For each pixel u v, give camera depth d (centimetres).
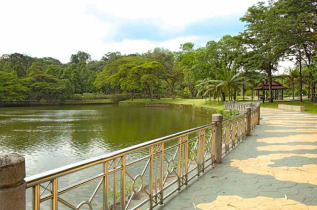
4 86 5647
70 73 7600
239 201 416
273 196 435
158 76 6338
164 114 3862
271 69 3775
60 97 6494
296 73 4328
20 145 1731
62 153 1519
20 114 3916
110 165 298
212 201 415
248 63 3512
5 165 178
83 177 651
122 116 3606
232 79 3700
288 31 2816
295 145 853
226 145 738
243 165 620
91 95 7012
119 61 7162
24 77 6462
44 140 1894
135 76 6100
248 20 3669
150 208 371
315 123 1442
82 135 2092
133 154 774
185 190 461
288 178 526
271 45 2986
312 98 3338
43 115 3762
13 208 182
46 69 7681
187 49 6650
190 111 4353
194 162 562
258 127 1301
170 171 434
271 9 3177
